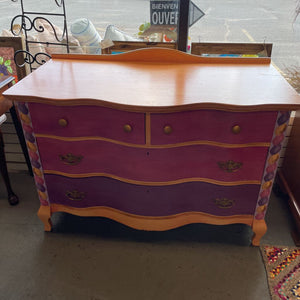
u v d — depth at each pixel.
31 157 1.62
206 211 1.68
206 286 1.55
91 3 1.97
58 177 1.66
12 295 1.51
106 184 1.64
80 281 1.58
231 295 1.51
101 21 2.03
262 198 1.60
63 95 1.40
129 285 1.56
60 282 1.58
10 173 2.34
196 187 1.60
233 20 1.93
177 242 1.79
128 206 1.69
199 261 1.68
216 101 1.33
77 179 1.65
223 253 1.72
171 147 1.47
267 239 1.80
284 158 2.04
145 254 1.72
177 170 1.54
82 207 1.74
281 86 1.48
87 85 1.51
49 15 2.01
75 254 1.72
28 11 2.06
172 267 1.65
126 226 1.90
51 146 1.57
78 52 2.09
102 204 1.72
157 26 2.00
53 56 1.85
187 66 1.74
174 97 1.38
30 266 1.65
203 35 1.99
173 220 1.70
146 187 1.60
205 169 1.54
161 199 1.63
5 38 2.00
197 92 1.42
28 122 1.51
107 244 1.78
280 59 2.03
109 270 1.64
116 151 1.52
